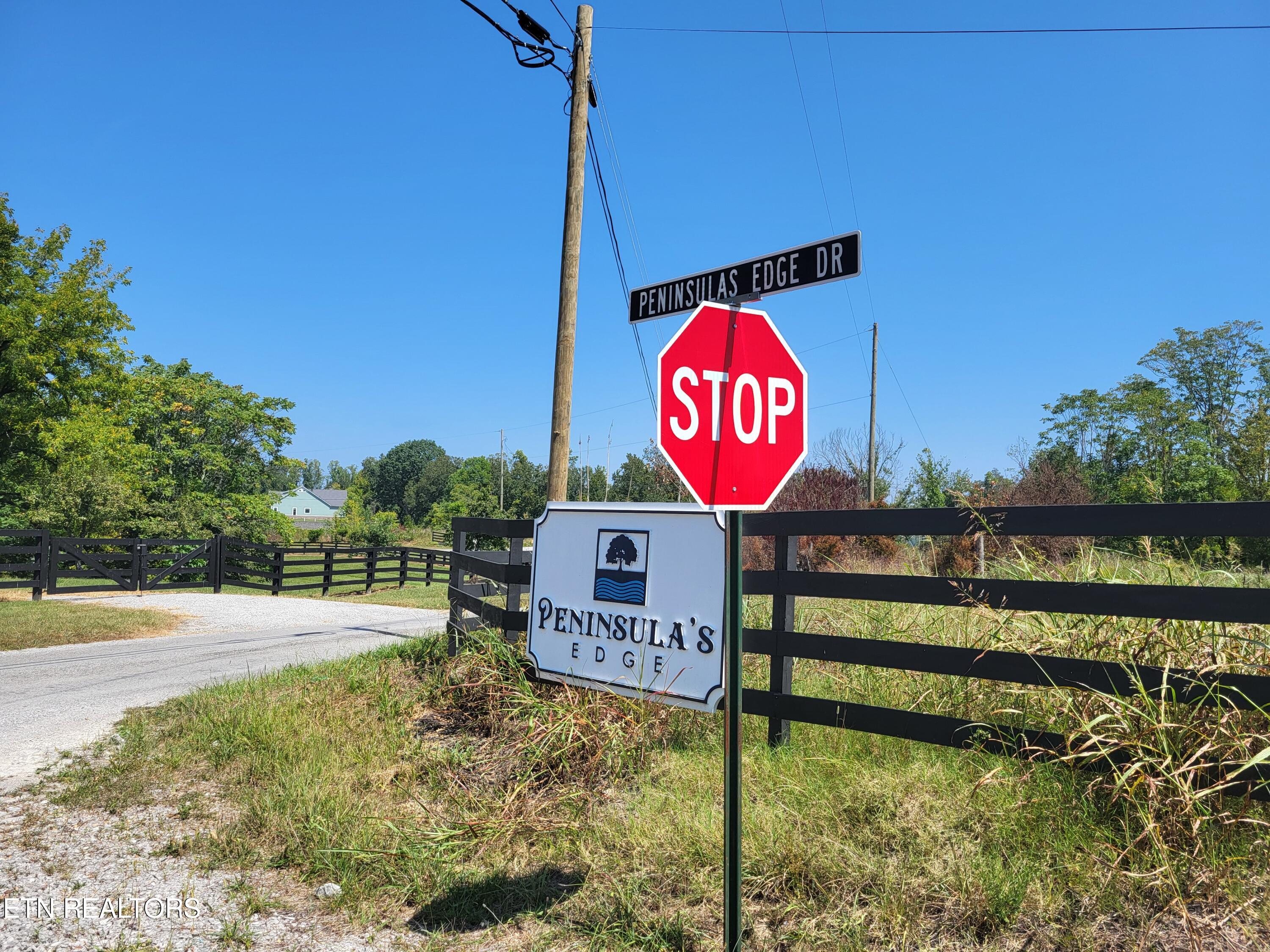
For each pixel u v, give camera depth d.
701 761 4.22
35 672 8.34
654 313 3.31
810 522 4.30
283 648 10.01
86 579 21.38
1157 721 3.06
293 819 3.84
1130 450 48.47
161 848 3.65
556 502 3.75
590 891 3.14
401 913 3.07
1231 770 3.05
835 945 2.62
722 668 3.02
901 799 3.46
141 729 5.55
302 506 130.25
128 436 32.09
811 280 2.68
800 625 5.97
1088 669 3.45
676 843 3.34
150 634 11.88
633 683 3.32
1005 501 18.72
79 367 29.97
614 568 3.46
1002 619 3.86
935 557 6.41
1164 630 3.55
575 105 8.21
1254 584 4.09
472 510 67.69
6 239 27.50
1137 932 2.56
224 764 4.73
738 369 2.69
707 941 2.72
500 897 3.14
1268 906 2.58
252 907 3.09
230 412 43.97
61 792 4.41
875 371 29.62
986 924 2.65
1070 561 4.71
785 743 4.32
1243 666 3.39
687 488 2.49
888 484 25.06
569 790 3.98
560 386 7.91
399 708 5.59
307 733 5.04
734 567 2.54
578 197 8.14
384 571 23.62
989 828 3.18
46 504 24.75
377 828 3.69
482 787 4.23
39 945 2.82
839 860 3.03
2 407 27.30
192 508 31.20
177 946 2.82
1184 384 53.56
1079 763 3.30
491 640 5.46
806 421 2.88
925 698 4.40
